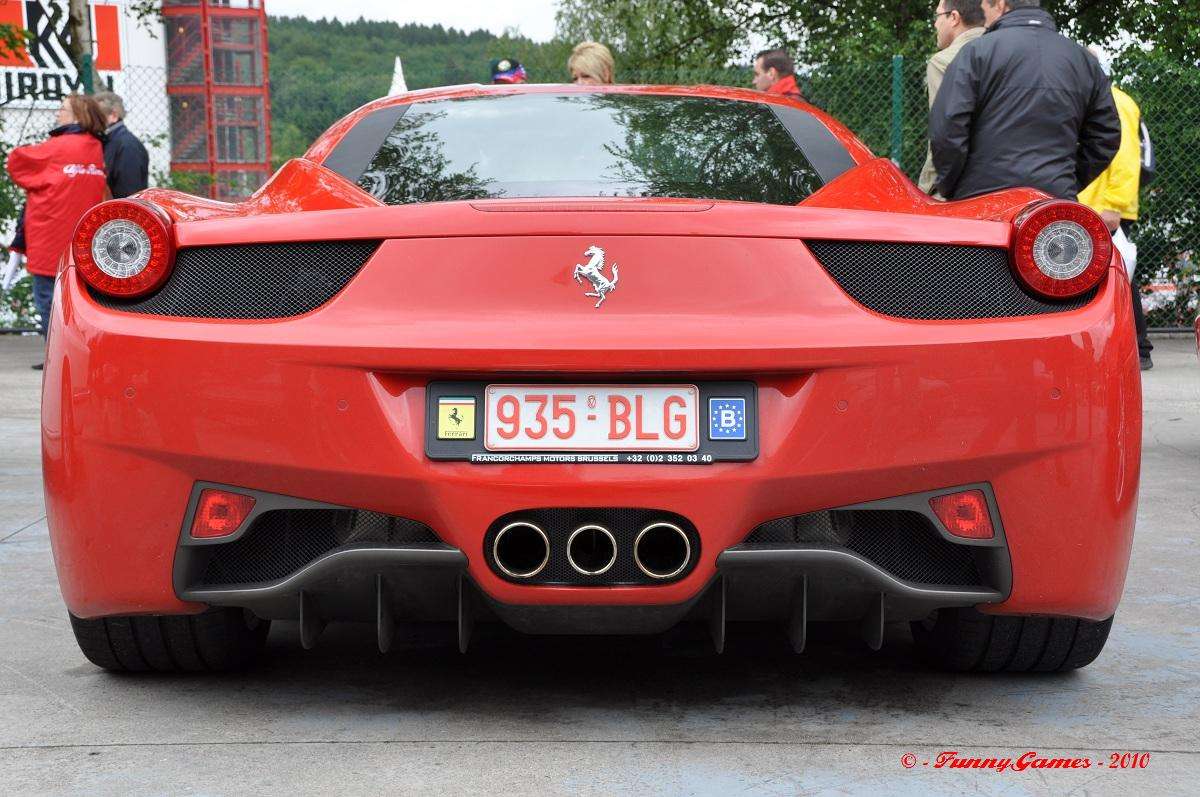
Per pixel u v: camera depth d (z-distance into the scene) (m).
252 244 2.09
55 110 10.16
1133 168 6.67
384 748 2.08
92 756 2.05
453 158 2.48
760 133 2.62
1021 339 2.07
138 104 11.08
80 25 13.94
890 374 2.03
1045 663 2.44
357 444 2.03
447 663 2.58
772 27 20.39
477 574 2.04
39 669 2.53
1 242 10.19
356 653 2.66
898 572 2.16
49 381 2.17
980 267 2.11
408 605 2.17
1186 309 10.26
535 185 2.38
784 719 2.23
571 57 5.75
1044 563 2.13
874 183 2.40
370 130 2.63
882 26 16.27
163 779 1.95
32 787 1.92
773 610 2.17
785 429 2.03
